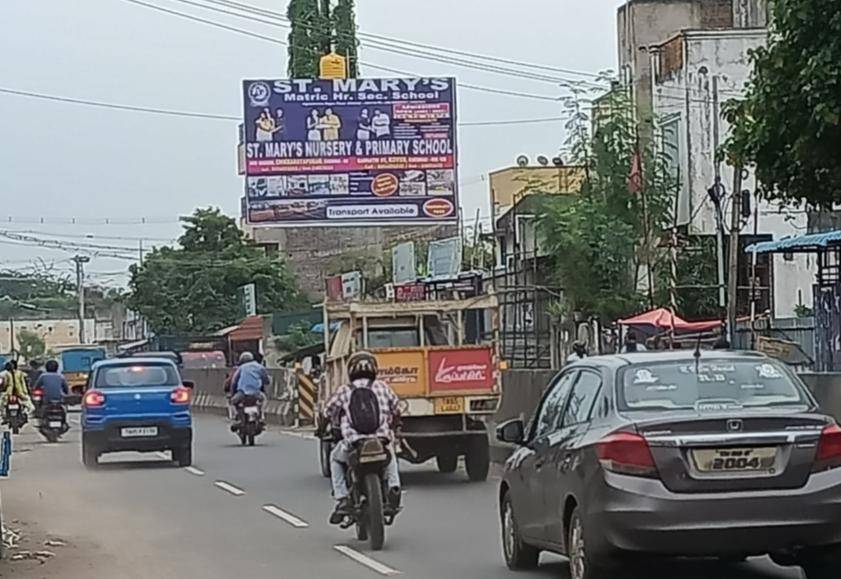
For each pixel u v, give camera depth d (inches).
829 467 401.4
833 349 985.5
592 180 1498.5
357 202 1628.9
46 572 529.0
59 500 802.2
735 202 1136.8
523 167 2048.5
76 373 2134.6
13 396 1385.3
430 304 864.3
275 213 1620.3
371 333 866.8
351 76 2164.1
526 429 493.0
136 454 1157.7
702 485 394.6
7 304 4323.3
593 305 1446.9
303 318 2180.1
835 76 516.7
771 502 394.0
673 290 1401.3
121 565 543.8
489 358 832.9
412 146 1635.1
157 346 2468.0
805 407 423.2
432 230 2469.2
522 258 1683.1
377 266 2378.2
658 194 1466.5
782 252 1046.4
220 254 2664.9
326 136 1626.5
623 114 1476.4
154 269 2674.7
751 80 579.8
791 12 526.9
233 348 2348.7
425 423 832.3
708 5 1738.4
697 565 492.4
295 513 713.6
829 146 529.0
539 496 459.5
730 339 1109.7
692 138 1488.7
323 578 497.7
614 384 427.8
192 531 649.0
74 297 4426.7
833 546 400.8
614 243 1448.1
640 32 1738.4
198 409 1979.6
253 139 1619.1
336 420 577.9
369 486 566.6
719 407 417.4
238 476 935.7
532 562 500.7
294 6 2190.0
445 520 660.7
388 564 526.0
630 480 396.8
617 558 402.6
